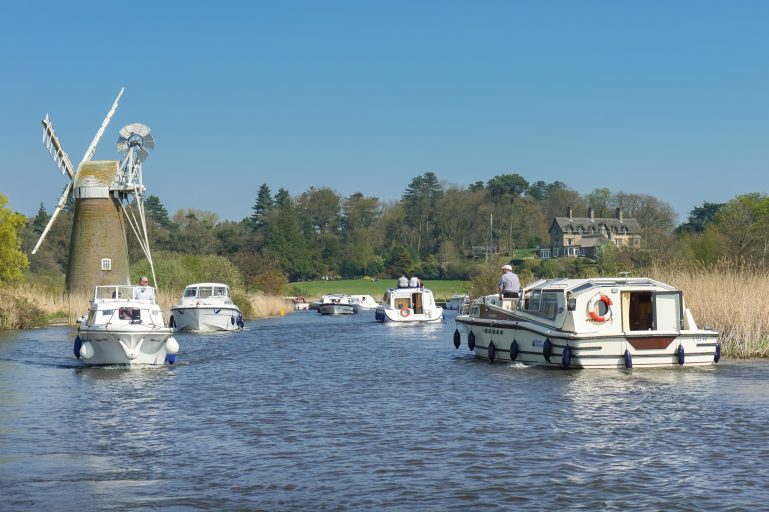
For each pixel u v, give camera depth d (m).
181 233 148.88
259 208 193.38
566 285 28.39
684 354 27.39
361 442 16.75
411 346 39.56
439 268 151.88
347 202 181.88
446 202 175.62
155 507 12.60
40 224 157.00
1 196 62.56
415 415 19.70
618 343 27.16
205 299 50.81
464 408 20.62
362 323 61.75
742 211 76.88
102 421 19.23
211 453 15.91
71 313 55.78
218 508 12.54
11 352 35.50
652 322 27.55
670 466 14.68
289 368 29.83
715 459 15.13
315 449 16.16
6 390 24.27
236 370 29.23
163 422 19.08
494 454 15.64
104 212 63.81
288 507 12.56
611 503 12.62
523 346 29.55
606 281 28.38
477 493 13.15
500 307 30.88
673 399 21.58
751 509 12.30
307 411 20.39
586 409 20.28
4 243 61.62
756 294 32.16
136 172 65.44
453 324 58.72
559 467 14.66
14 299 51.19
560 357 27.59
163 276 68.75
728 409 20.03
